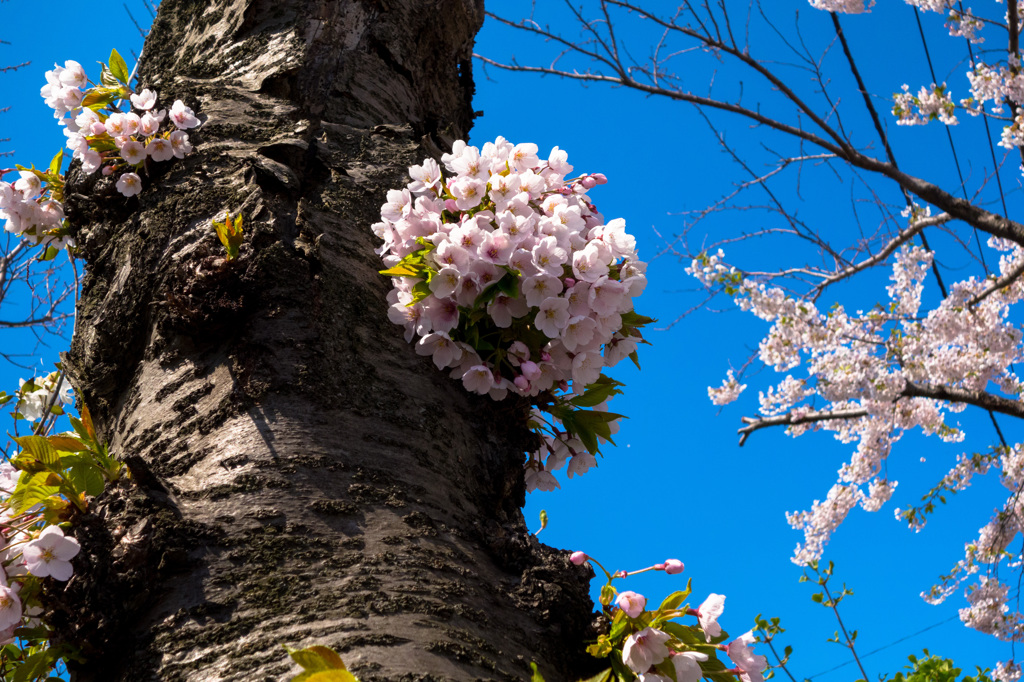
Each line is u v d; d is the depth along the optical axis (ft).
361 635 3.77
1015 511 22.59
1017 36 18.04
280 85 6.48
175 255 5.21
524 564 4.67
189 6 7.40
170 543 4.02
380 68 7.25
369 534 4.22
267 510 4.16
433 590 4.11
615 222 5.37
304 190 5.54
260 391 4.59
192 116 6.05
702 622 4.41
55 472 4.33
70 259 7.02
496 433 5.39
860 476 25.25
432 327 5.11
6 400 8.89
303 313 4.87
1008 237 17.40
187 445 4.60
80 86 6.98
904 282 21.76
